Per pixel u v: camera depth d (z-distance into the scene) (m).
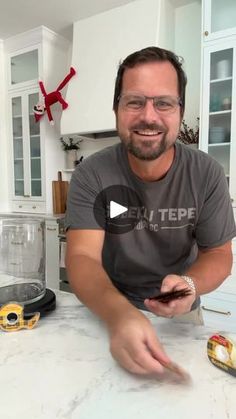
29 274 0.89
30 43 2.85
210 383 0.47
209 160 0.89
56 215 2.77
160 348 0.51
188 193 0.86
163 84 0.71
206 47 2.04
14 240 0.89
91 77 2.51
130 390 0.46
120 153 0.88
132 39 2.32
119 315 0.56
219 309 2.01
